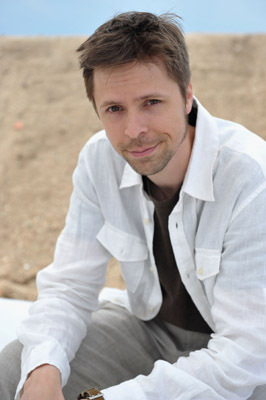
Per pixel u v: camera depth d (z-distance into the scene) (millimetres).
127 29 1877
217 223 2053
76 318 2270
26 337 2184
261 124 5840
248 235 1950
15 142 6277
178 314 2381
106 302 2695
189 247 2178
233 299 1974
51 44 7621
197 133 2096
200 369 1941
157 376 1943
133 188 2318
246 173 1981
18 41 7766
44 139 6266
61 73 7094
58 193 5668
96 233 2402
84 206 2406
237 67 6648
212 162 2064
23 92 6918
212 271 2068
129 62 1869
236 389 1946
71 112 6508
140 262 2377
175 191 2215
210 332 2357
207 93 6297
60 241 2420
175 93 1956
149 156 1992
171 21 1994
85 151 2412
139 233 2371
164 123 1950
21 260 5098
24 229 5395
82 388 2320
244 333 1922
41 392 1998
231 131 2127
